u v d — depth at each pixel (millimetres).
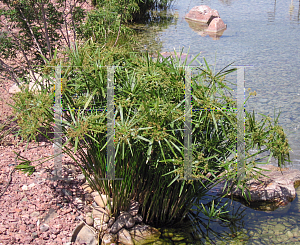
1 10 5938
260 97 8008
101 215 4273
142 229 4250
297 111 7371
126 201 4359
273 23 15664
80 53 4203
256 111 7328
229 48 11805
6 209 4066
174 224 4465
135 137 3439
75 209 4312
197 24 15906
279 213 4738
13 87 7090
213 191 5172
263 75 9305
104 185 4445
